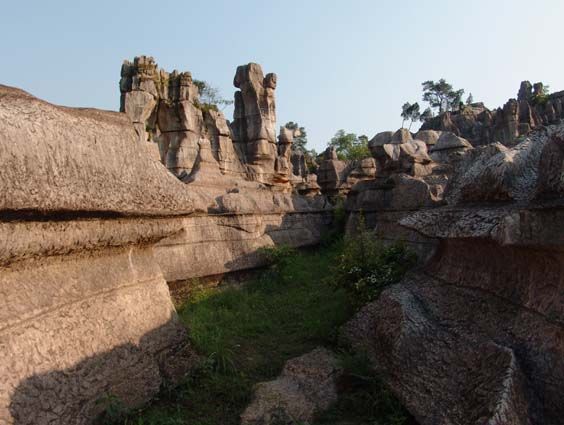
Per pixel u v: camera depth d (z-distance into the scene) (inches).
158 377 177.9
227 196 415.5
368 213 488.1
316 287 368.5
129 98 876.6
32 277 132.0
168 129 908.6
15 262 123.0
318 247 555.5
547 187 138.6
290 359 213.0
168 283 331.0
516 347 136.3
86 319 149.3
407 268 258.8
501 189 173.3
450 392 144.5
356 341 212.4
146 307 187.6
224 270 372.5
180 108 888.9
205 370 197.9
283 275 399.5
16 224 117.8
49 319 133.0
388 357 181.8
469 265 182.2
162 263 329.7
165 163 898.1
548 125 190.9
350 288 261.3
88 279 156.4
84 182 140.6
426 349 167.6
